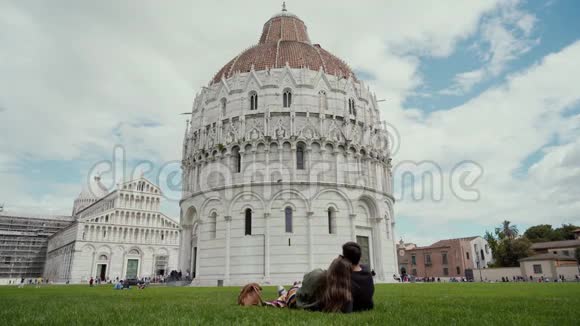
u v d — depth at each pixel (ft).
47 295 75.61
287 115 186.19
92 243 419.33
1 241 574.15
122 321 28.14
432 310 35.09
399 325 25.49
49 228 629.10
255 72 195.83
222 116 195.83
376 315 29.60
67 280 395.75
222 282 170.19
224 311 33.58
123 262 431.43
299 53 210.18
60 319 29.63
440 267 385.29
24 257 585.22
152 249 452.76
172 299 55.98
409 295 63.72
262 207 172.86
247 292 41.88
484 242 401.08
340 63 222.28
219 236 177.47
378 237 186.80
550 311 34.88
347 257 34.65
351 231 176.76
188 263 199.00
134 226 446.19
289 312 31.76
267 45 220.02
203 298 58.29
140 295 72.64
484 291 79.00
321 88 192.65
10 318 31.30
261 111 186.19
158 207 470.80
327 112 188.24
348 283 32.24
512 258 339.16
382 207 194.59
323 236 171.01
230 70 210.59
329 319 27.25
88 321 28.35
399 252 422.00
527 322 27.43
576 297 56.29
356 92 203.00
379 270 182.80
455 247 377.71
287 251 167.32
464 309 36.32
